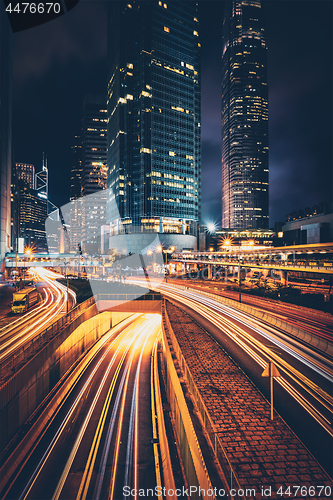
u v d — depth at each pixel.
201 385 17.20
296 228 156.00
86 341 37.94
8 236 100.62
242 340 26.70
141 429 22.12
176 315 38.06
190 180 159.88
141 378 30.98
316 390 16.78
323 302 43.97
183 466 15.22
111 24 179.50
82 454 19.23
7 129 97.44
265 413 14.09
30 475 17.12
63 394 26.50
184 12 162.75
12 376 18.84
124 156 158.25
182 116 159.25
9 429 18.22
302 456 11.01
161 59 153.25
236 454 11.04
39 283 83.25
